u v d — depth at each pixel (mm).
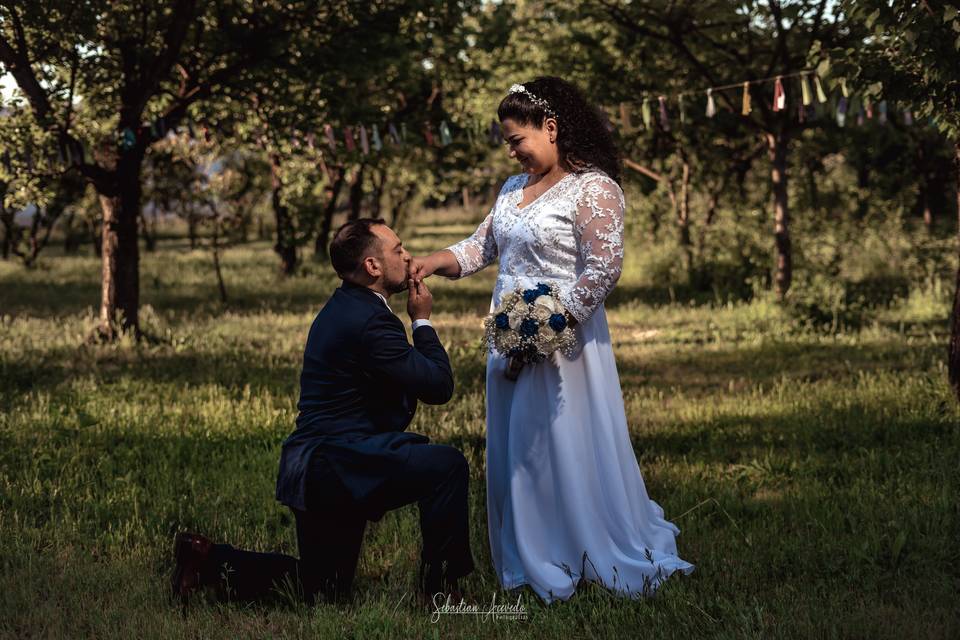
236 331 12266
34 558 4098
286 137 11320
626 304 15438
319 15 11375
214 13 10859
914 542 4191
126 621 3455
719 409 7430
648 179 20109
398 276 3666
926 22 5754
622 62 14789
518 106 3756
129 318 11031
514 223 3869
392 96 14000
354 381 3533
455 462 3602
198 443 6156
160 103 11734
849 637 3311
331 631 3326
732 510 4832
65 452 5902
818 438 6348
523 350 3643
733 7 13094
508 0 14672
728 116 16406
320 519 3535
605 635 3355
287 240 19469
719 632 3295
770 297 14102
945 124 6426
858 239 17672
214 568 3645
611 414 3918
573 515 3771
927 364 9180
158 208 17578
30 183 10328
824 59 6867
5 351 10016
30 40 9781
